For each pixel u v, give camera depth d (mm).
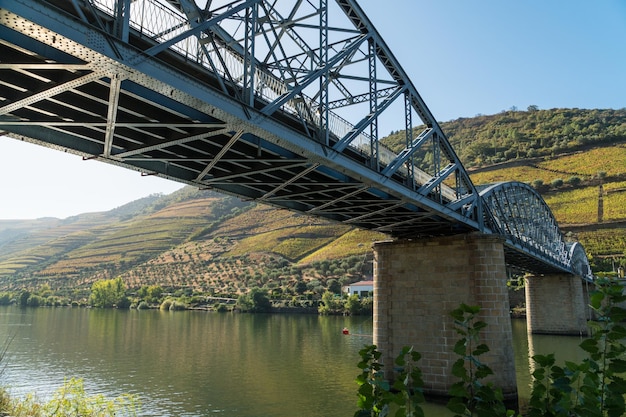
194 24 13062
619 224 113312
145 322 90500
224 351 50031
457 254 28406
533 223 52125
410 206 26188
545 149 182000
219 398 29578
